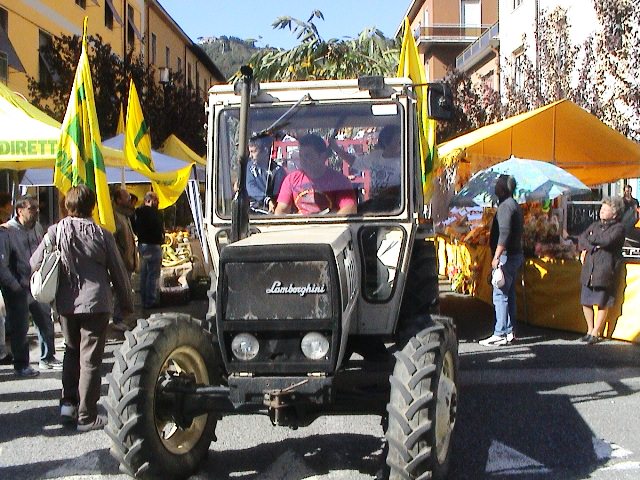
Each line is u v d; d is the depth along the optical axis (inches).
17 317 313.4
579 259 403.9
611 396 283.9
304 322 170.4
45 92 731.4
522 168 426.6
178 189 539.5
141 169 477.4
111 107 776.3
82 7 921.5
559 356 349.1
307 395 171.0
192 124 946.1
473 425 251.3
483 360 344.2
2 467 218.8
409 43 403.9
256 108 220.5
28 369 317.7
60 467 218.4
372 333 210.7
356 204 213.0
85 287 240.1
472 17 1753.2
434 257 230.4
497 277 370.9
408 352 180.7
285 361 172.1
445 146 514.3
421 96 322.3
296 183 215.6
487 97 910.4
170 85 947.3
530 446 230.8
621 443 233.0
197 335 202.1
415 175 217.6
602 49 668.7
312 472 210.5
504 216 368.5
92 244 240.4
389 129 215.5
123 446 178.2
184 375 195.2
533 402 277.3
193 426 205.2
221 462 219.3
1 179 577.6
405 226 211.3
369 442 234.7
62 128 332.2
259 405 177.2
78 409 251.0
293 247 171.6
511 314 378.0
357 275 204.7
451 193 535.8
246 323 171.6
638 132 611.8
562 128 469.4
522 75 947.3
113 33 1053.2
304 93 219.8
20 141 339.9
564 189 419.2
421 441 169.3
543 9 924.0
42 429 253.0
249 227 211.3
